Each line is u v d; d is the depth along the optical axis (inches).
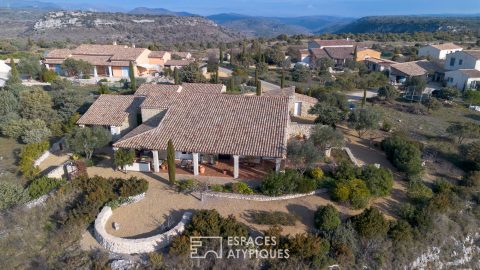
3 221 1118.4
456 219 1197.7
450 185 1321.4
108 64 3191.4
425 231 1100.5
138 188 1216.8
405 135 1781.5
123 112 1696.6
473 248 1143.6
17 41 4744.1
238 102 1558.8
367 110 1777.8
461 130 1715.1
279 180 1208.2
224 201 1205.7
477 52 3186.5
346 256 980.6
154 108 1577.3
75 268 965.8
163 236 1031.6
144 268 962.1
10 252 1036.5
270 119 1434.5
